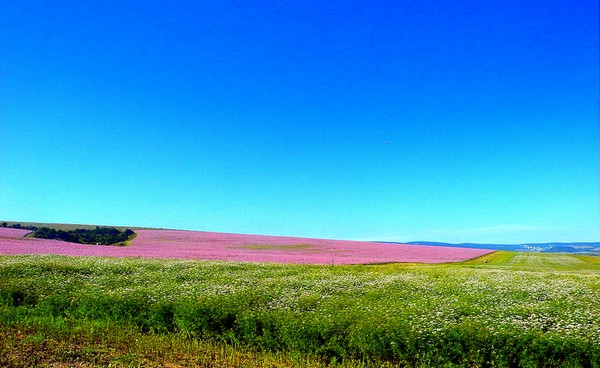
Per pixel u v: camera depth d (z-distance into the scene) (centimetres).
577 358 1073
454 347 1152
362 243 8188
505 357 1115
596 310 1551
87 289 1839
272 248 6178
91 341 1252
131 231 7894
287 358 1185
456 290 2116
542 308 1562
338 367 1136
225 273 2792
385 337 1195
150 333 1388
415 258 5834
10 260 2870
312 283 2250
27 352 1122
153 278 2348
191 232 8462
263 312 1430
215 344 1299
